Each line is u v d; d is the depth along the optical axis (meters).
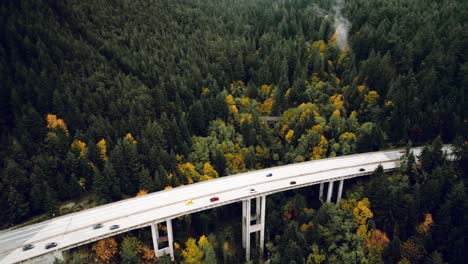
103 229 85.81
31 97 112.69
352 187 109.06
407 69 138.12
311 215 102.81
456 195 88.06
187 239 100.50
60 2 149.38
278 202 109.62
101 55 139.38
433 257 82.06
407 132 118.38
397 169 106.62
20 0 141.50
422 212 94.50
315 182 103.25
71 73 127.06
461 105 115.75
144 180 101.81
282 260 94.25
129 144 106.50
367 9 174.00
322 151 117.56
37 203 93.75
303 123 122.88
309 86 143.25
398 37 147.62
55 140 103.12
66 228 86.44
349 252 94.81
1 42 124.31
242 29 186.75
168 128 118.06
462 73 123.94
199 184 103.31
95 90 125.69
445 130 115.50
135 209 92.81
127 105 122.75
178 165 111.31
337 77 153.62
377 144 118.25
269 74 150.62
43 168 97.75
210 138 122.94
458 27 139.25
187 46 161.88
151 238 96.19
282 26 182.38
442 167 96.81
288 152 119.31
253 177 106.25
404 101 120.50
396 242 88.12
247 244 105.00
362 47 153.25
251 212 112.06
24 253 78.81
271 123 139.88
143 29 162.62
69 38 137.00
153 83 139.75
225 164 118.12
